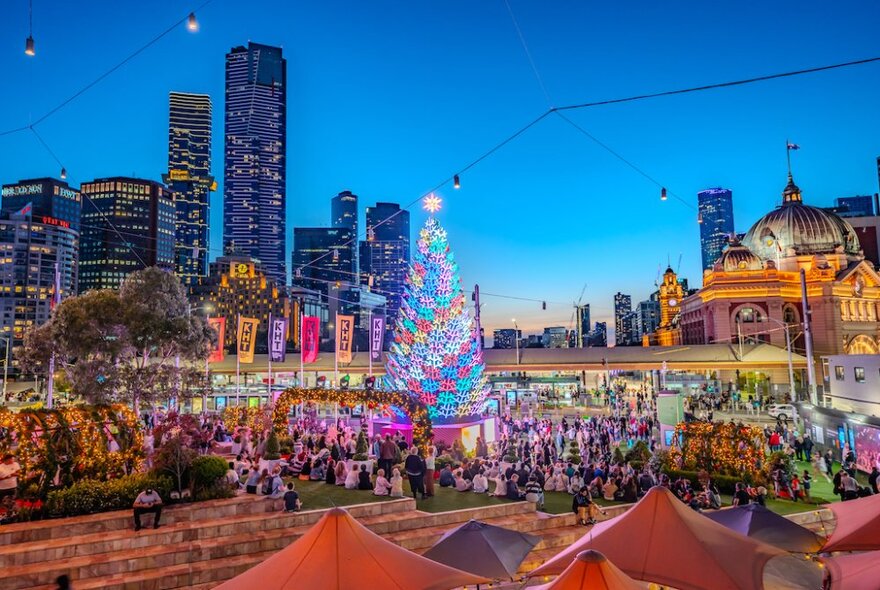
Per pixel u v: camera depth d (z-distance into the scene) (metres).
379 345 56.34
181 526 20.50
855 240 111.88
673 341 128.50
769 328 96.94
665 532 12.29
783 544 16.23
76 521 20.00
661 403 43.12
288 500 22.47
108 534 19.77
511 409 73.25
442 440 38.62
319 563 10.62
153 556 18.70
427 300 39.53
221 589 10.64
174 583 18.06
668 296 142.62
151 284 37.09
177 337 37.16
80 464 23.42
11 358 125.00
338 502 24.12
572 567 9.94
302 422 47.75
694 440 32.47
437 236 39.94
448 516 23.39
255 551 20.11
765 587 17.69
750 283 98.19
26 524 19.70
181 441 22.83
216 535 20.61
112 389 35.50
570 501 26.86
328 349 183.50
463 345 40.12
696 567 11.48
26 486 20.91
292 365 76.25
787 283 99.06
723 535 12.50
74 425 23.56
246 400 69.81
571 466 29.86
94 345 35.59
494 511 24.25
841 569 11.46
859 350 99.88
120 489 21.75
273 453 30.97
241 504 22.44
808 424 46.22
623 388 95.31
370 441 38.34
